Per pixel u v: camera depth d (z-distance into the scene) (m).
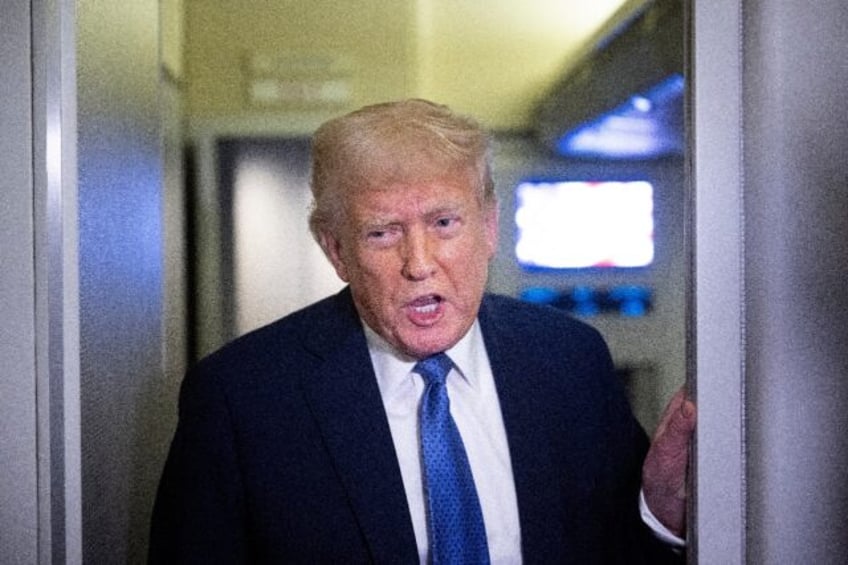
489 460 1.68
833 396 1.43
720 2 1.45
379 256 1.51
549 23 4.83
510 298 1.86
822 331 1.43
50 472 1.44
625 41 4.02
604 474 1.73
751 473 1.46
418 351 1.54
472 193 1.52
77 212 1.52
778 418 1.43
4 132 1.42
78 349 1.50
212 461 1.64
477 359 1.71
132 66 2.19
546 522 1.65
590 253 5.09
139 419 2.20
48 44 1.43
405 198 1.48
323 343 1.69
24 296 1.43
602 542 1.73
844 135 1.42
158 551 1.70
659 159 5.02
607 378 1.80
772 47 1.42
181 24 4.56
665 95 4.17
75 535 1.50
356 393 1.64
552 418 1.71
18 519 1.44
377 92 4.80
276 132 4.66
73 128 1.48
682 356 5.16
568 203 5.04
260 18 4.62
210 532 1.62
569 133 4.90
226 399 1.65
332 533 1.60
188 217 4.61
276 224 4.65
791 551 1.44
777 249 1.43
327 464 1.62
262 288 4.63
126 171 2.09
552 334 1.78
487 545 1.62
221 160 4.63
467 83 4.90
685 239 1.52
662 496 1.61
